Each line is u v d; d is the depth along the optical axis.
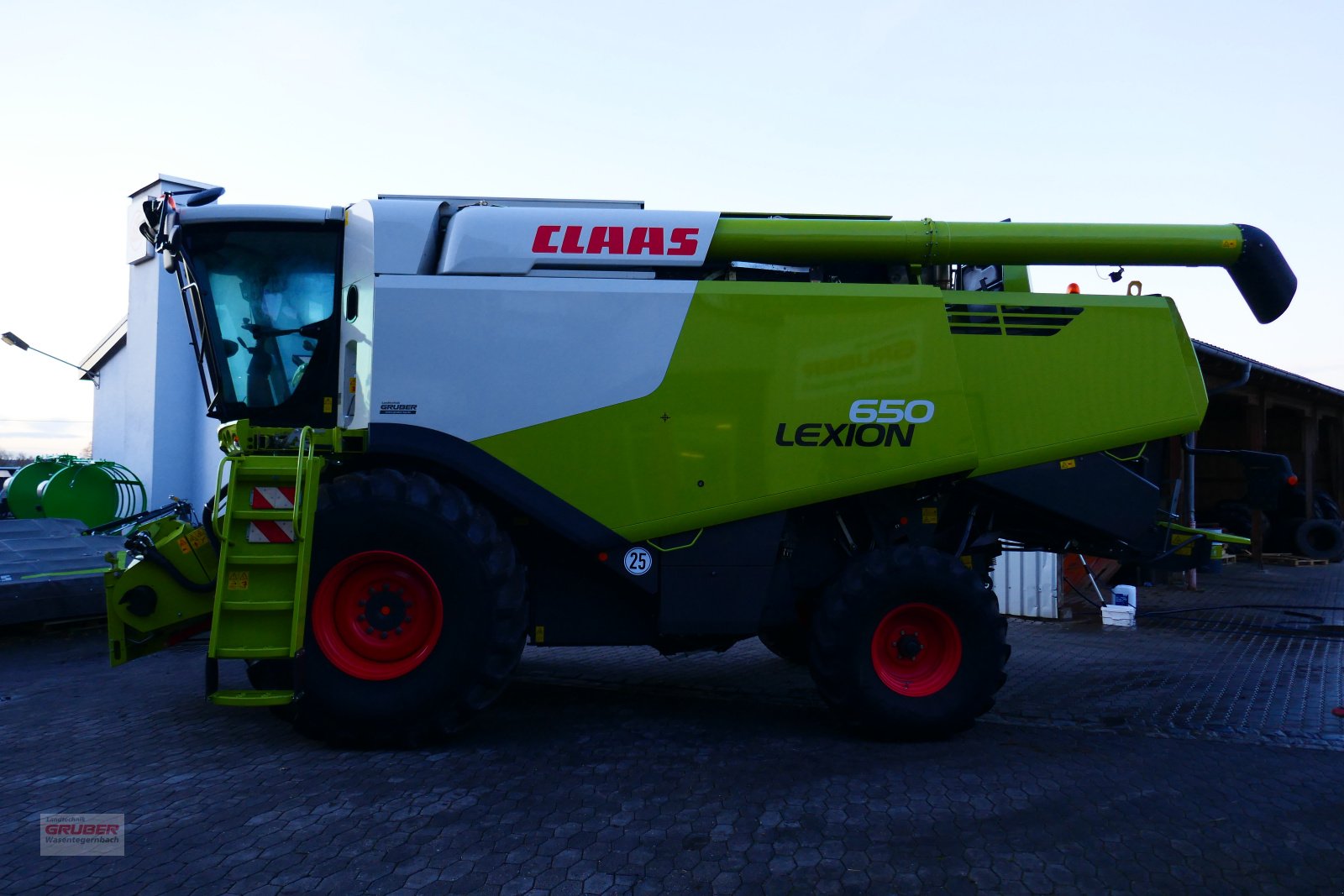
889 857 3.14
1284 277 5.22
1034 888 2.92
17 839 3.25
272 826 3.37
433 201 4.91
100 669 6.44
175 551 4.70
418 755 4.32
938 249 4.96
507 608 4.43
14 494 12.54
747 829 3.39
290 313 4.91
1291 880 3.00
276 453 4.74
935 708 4.62
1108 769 4.18
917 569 4.68
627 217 4.71
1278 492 5.40
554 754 4.36
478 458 4.48
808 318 4.72
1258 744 4.67
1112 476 5.09
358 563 4.38
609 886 2.90
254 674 4.43
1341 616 9.38
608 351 4.58
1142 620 9.20
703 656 7.09
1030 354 4.97
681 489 4.61
